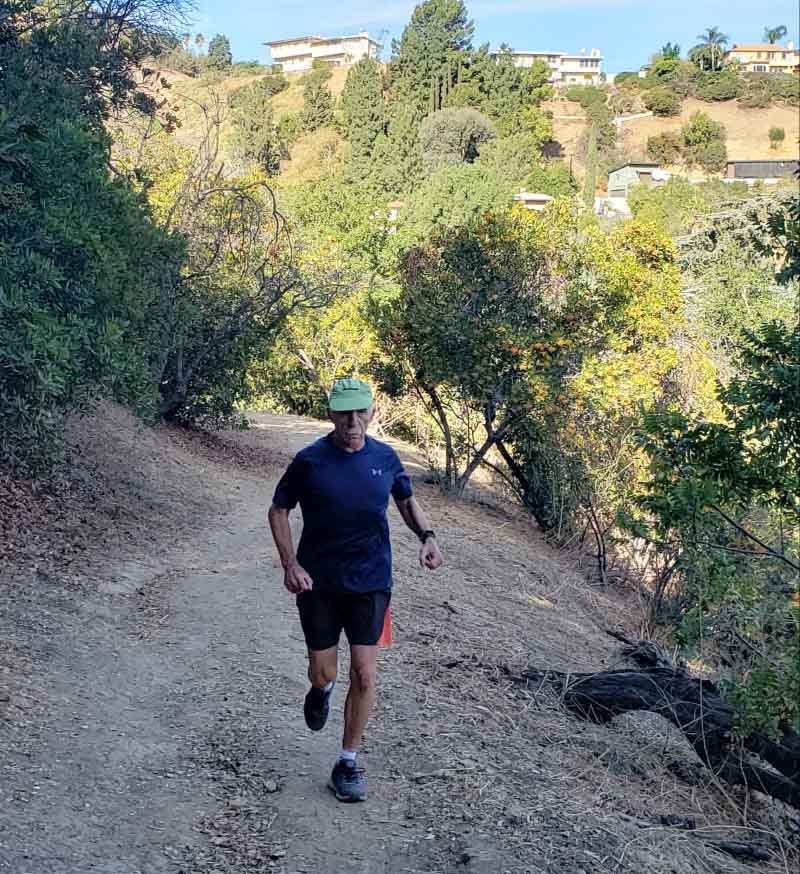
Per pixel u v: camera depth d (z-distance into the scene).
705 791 6.09
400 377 18.02
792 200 7.80
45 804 4.43
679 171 133.12
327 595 4.46
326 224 31.84
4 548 8.70
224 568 9.58
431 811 4.44
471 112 101.94
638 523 6.77
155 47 14.02
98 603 7.89
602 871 4.03
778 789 6.20
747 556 6.64
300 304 18.44
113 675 6.32
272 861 4.04
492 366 15.39
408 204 59.75
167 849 4.14
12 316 7.81
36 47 10.70
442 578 10.37
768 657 6.22
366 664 4.45
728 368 18.36
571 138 143.50
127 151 20.27
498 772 4.99
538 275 16.36
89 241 8.91
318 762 4.98
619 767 6.00
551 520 15.56
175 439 16.84
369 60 98.25
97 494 11.42
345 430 4.40
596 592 12.72
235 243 18.92
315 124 121.94
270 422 24.64
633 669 7.42
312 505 4.43
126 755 5.08
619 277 15.97
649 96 151.50
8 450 9.47
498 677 7.07
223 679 6.32
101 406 15.43
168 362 17.20
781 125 146.12
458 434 18.02
